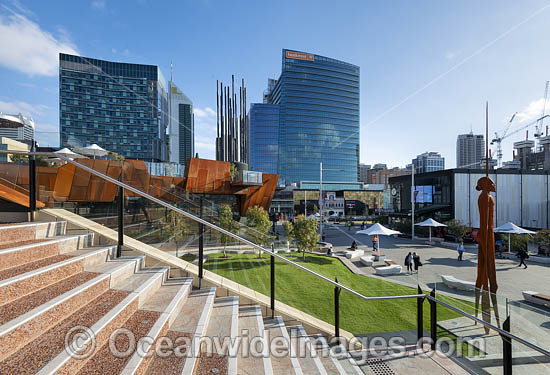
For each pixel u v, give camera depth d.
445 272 14.29
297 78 113.12
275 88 125.00
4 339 1.57
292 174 109.19
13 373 1.44
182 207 5.86
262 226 18.53
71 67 100.19
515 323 4.27
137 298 2.82
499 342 4.55
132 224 4.75
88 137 101.25
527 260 17.41
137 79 110.56
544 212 35.62
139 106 110.44
